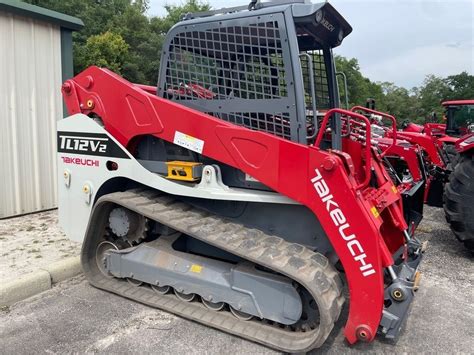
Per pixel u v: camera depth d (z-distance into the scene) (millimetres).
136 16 29672
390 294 2566
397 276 2689
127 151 3242
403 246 3316
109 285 3404
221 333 2838
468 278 3902
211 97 3020
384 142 5527
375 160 3553
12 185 5246
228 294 2838
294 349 2541
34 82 5410
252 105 2830
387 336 2568
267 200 2746
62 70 5773
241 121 2900
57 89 5715
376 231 2434
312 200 2559
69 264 3678
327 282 2518
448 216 4422
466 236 4309
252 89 2854
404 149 5203
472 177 4203
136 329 2875
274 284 2662
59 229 4766
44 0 28047
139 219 3330
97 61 23625
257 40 2785
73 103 3529
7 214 5223
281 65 2725
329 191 2494
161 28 31875
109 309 3148
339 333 2896
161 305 3086
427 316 3164
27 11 5109
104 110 3354
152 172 3275
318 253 2768
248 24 2797
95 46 23938
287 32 2664
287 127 2740
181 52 3115
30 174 5445
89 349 2637
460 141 4602
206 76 3025
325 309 2395
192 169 2990
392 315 2553
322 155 2486
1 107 5059
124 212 3316
